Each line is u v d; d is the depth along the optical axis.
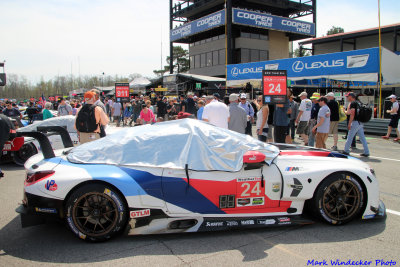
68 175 3.14
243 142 3.62
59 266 2.75
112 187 3.17
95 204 3.21
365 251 3.02
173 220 3.30
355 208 3.63
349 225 3.66
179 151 3.38
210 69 36.78
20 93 64.75
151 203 3.23
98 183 3.15
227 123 6.20
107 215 3.23
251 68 18.81
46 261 2.84
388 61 13.36
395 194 4.97
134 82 38.38
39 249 3.08
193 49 39.38
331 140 11.37
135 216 3.22
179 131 3.54
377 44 28.19
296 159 3.65
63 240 3.28
